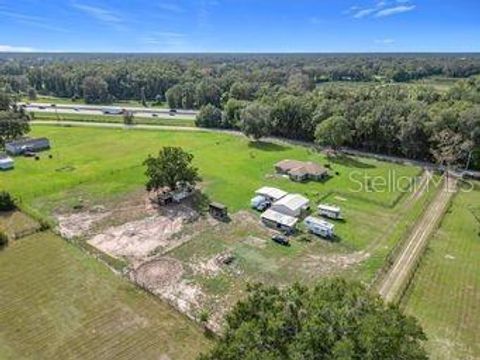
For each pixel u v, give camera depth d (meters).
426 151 81.94
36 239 48.66
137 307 36.66
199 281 40.84
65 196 62.38
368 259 44.84
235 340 20.27
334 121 85.38
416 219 54.78
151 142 97.31
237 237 49.94
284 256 45.62
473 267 43.12
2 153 86.44
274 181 70.00
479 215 54.91
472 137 74.25
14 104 123.00
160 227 52.41
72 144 94.62
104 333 33.34
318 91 121.38
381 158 84.44
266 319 20.69
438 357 30.67
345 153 88.56
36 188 65.44
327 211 55.34
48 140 91.56
